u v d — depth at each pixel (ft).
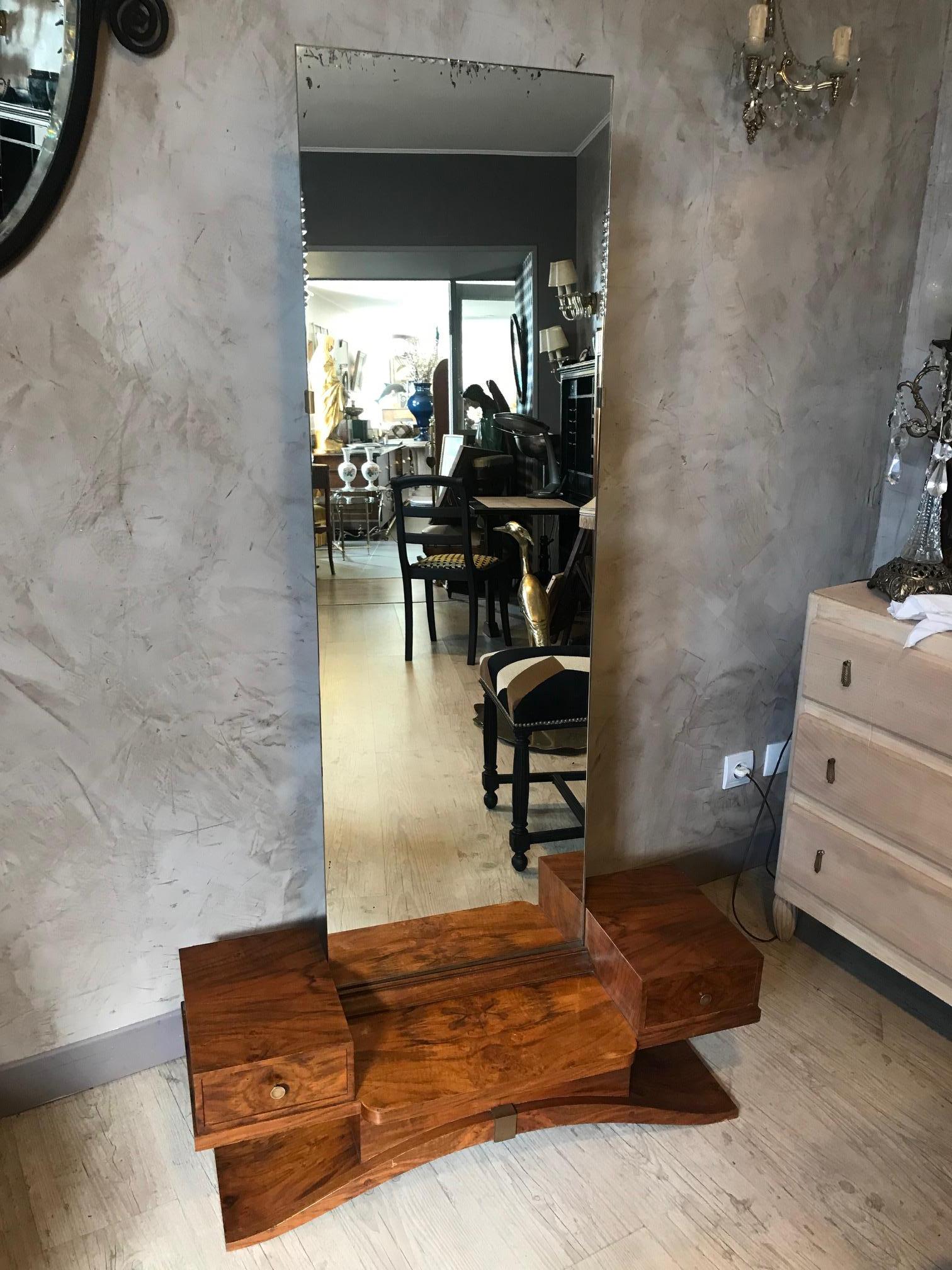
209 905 5.47
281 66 4.41
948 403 5.64
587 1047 4.95
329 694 5.07
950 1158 5.01
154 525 4.72
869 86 6.04
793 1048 5.80
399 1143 4.72
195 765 5.18
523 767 5.65
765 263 6.01
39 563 4.52
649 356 5.77
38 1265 4.38
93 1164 4.91
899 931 5.74
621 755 6.61
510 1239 4.55
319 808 5.62
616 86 5.19
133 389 4.50
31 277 4.17
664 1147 5.10
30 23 3.85
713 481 6.30
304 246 4.48
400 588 5.13
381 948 5.47
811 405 6.54
